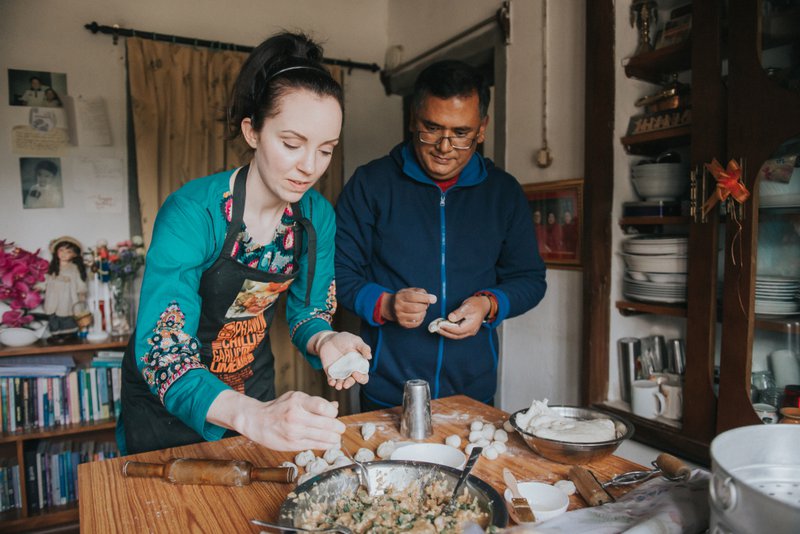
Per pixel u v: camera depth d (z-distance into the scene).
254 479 0.97
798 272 1.55
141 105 3.04
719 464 0.60
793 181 1.54
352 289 1.67
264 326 1.40
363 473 0.89
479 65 3.11
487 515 0.74
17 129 2.90
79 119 3.01
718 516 0.60
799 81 1.51
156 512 0.88
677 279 1.92
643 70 2.08
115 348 3.03
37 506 2.74
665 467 0.93
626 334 2.25
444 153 1.55
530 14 2.58
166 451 1.12
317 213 1.31
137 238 3.07
